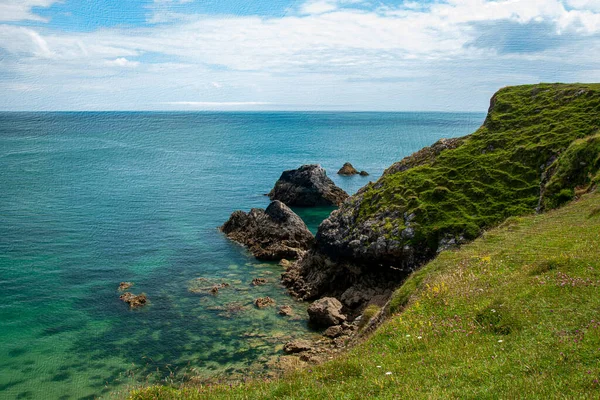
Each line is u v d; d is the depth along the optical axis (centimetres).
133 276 5331
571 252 2575
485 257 2895
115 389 3119
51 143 18775
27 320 4141
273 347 3772
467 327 1958
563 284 2030
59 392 3077
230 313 4431
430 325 2102
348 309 4612
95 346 3716
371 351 2011
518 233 3562
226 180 12250
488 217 4759
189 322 4209
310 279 5241
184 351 3675
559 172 4778
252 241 6600
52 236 6800
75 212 8294
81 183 11100
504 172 5378
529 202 4862
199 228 7550
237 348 3744
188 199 9775
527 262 2645
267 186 11500
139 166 14062
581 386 1212
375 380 1584
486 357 1592
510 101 7006
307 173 9762
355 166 15150
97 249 6281
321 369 1867
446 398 1287
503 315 1906
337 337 3925
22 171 12362
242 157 17000
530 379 1306
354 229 5275
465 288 2448
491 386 1314
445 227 4697
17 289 4828
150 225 7631
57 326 4050
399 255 4738
